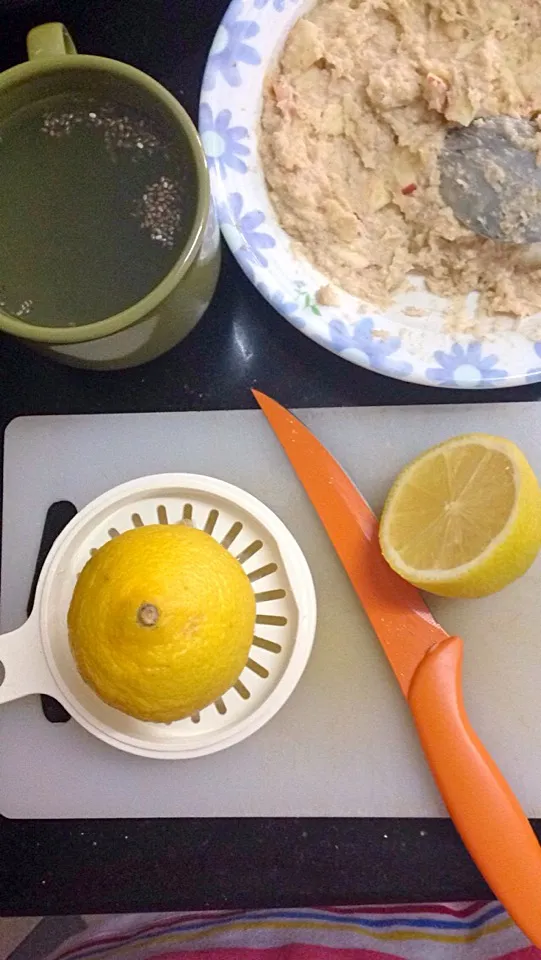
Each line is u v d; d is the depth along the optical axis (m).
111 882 0.34
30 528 0.36
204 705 0.30
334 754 0.34
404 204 0.35
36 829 0.35
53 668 0.34
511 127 0.34
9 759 0.35
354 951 0.39
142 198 0.29
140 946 0.42
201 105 0.34
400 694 0.34
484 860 0.32
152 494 0.35
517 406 0.35
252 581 0.35
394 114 0.34
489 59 0.33
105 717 0.34
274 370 0.36
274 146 0.34
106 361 0.33
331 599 0.35
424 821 0.34
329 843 0.34
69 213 0.30
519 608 0.34
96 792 0.35
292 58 0.34
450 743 0.33
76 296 0.30
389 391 0.36
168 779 0.35
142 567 0.28
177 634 0.27
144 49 0.36
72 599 0.30
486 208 0.34
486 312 0.34
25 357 0.37
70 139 0.30
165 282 0.28
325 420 0.36
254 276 0.33
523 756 0.34
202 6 0.36
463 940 0.38
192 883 0.34
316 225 0.34
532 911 0.31
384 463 0.35
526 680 0.34
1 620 0.36
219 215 0.33
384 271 0.35
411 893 0.33
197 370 0.36
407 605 0.34
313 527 0.35
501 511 0.31
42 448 0.36
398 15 0.34
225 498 0.35
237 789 0.34
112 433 0.36
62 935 0.48
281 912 0.41
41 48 0.29
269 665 0.34
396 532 0.33
